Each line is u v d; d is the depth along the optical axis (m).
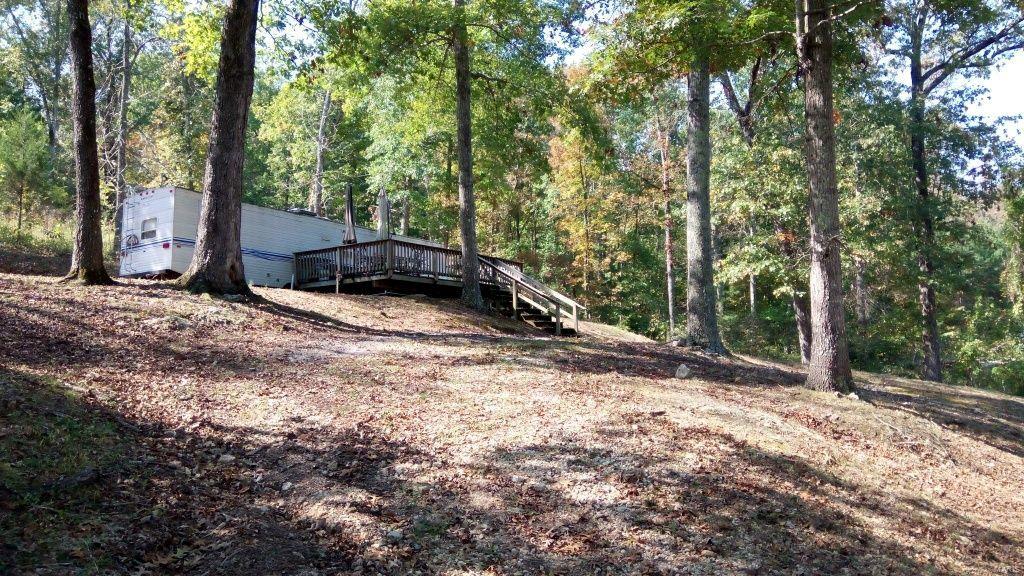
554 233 37.75
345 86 19.30
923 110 23.05
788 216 19.88
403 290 19.78
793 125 19.83
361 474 5.36
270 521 4.50
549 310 19.14
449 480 5.37
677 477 5.73
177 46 14.88
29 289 10.23
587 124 18.75
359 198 40.66
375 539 4.39
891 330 29.64
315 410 6.73
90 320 9.12
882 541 5.43
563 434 6.45
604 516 5.00
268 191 43.91
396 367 8.94
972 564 5.40
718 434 6.90
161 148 33.28
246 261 19.06
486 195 27.66
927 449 8.29
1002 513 6.76
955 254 24.58
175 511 4.39
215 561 3.89
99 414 5.66
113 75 30.52
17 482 4.19
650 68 11.09
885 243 20.58
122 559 3.73
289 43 14.99
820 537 5.26
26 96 38.97
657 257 39.22
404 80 19.23
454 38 17.28
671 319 29.66
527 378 8.78
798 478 6.24
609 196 32.25
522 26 17.05
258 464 5.41
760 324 32.59
